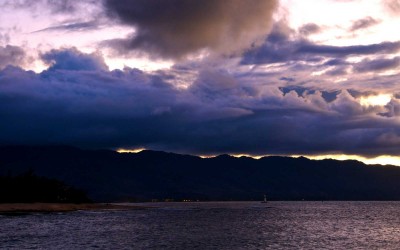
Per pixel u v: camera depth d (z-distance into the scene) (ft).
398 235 265.95
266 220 413.59
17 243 208.85
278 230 296.92
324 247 206.80
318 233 276.00
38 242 213.66
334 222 388.16
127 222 363.76
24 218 393.91
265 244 216.33
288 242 225.35
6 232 258.98
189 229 300.40
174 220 401.70
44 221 355.77
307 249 199.31
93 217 429.38
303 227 325.21
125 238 237.86
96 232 268.41
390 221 405.18
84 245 205.57
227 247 204.64
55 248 194.18
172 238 240.73
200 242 223.30
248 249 198.29
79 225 321.52
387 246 212.02
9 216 424.05
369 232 285.64
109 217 433.48
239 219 428.15
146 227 313.94
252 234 266.57
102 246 203.41
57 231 270.67
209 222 377.50
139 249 195.72
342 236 257.96
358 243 222.89
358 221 403.34
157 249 196.24
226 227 321.11
